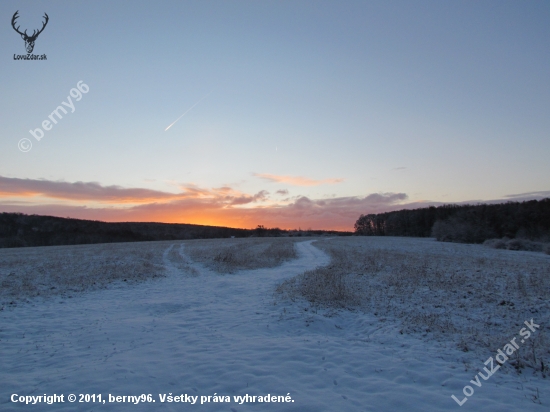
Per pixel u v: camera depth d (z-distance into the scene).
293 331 9.81
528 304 11.65
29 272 19.58
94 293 15.52
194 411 5.20
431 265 21.89
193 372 6.63
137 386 6.02
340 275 18.03
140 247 42.19
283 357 7.46
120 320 11.02
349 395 5.73
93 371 6.68
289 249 38.47
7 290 15.02
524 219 63.53
